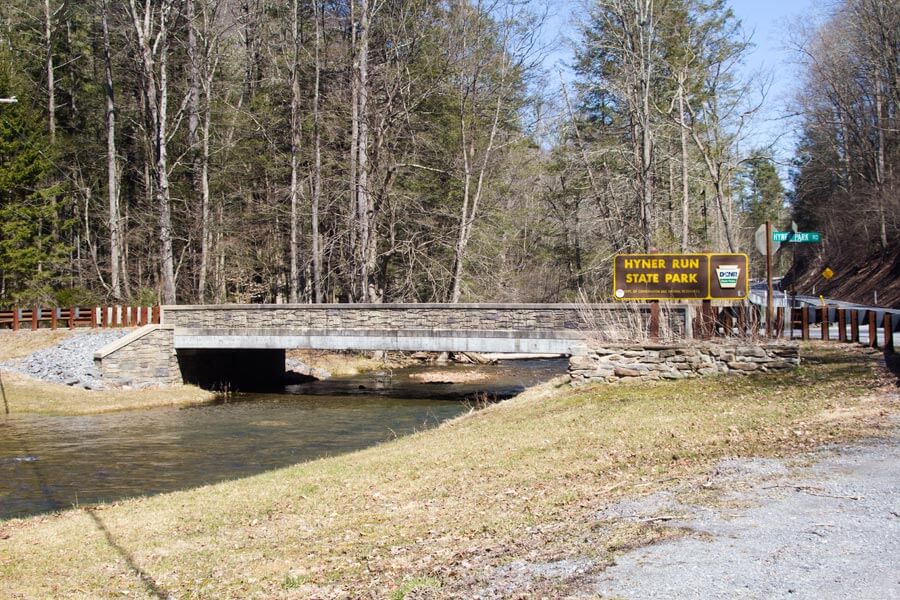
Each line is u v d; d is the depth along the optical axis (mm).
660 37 33125
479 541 8109
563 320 24719
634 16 32562
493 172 42750
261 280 51000
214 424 22438
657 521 7520
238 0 46500
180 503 11609
